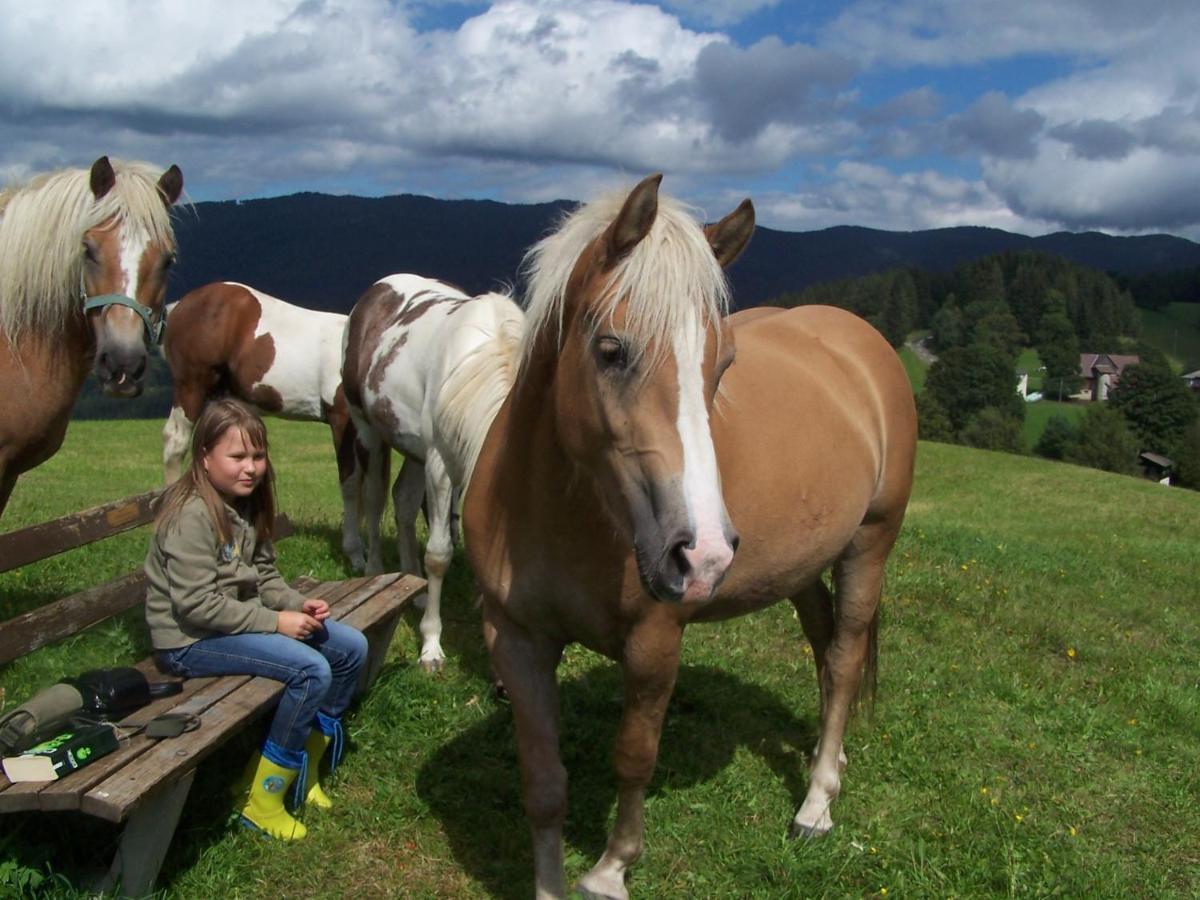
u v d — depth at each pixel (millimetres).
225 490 3053
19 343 3881
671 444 2055
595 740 3984
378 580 4207
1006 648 5734
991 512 17500
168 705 2859
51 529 3545
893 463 3623
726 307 2264
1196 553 11516
